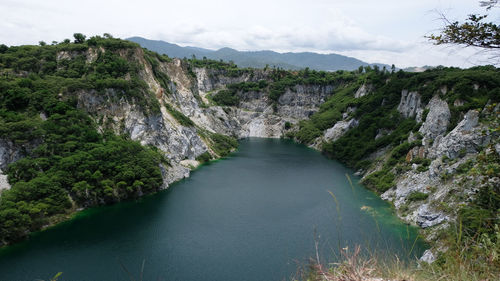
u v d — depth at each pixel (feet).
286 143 535.19
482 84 260.83
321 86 650.84
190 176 313.32
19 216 175.83
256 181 297.53
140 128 300.20
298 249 164.76
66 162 218.18
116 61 317.83
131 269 148.36
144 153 270.05
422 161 247.50
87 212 215.10
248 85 654.94
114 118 288.71
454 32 34.81
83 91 271.90
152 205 231.30
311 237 177.68
